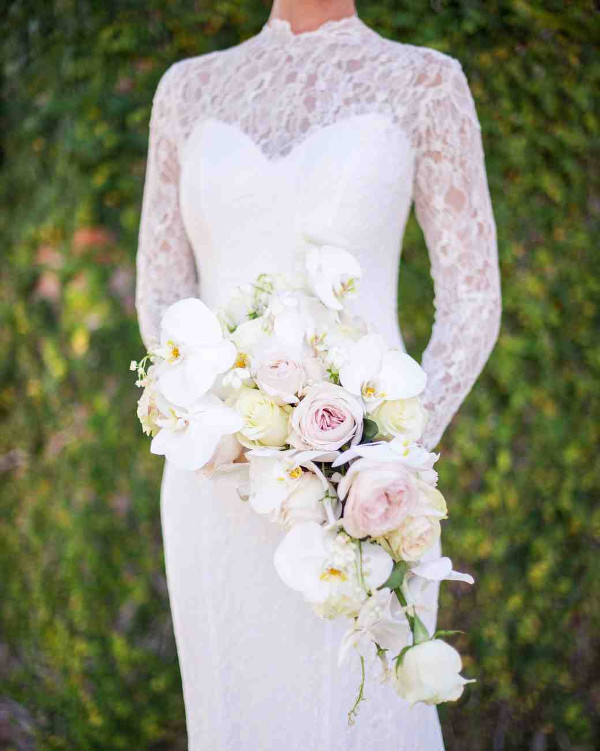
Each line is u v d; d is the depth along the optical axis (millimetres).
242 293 1528
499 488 2887
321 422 1358
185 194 1854
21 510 3115
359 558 1320
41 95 2971
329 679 1669
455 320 1768
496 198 2840
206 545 1737
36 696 3066
